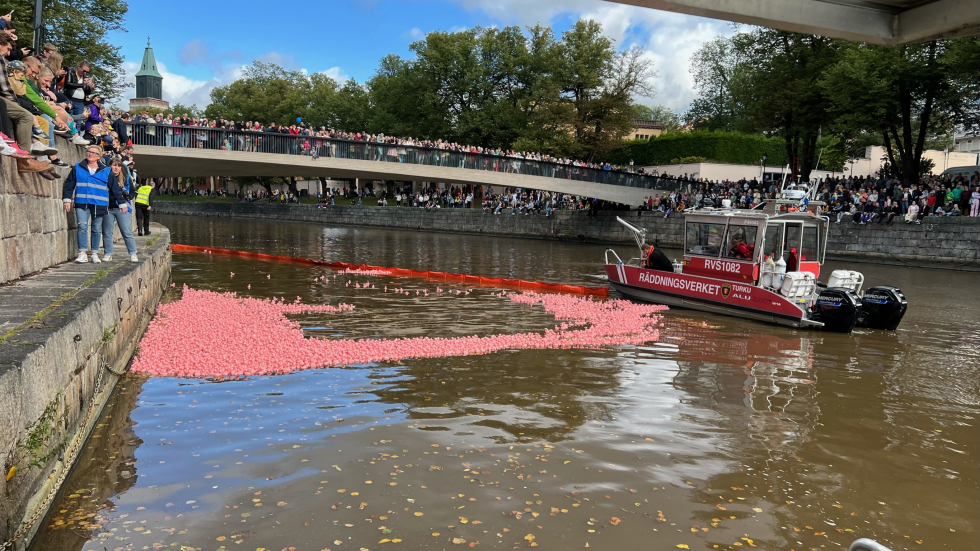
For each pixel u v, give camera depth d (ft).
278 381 28.27
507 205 171.42
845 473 20.30
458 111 204.64
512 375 30.25
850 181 118.21
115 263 36.17
